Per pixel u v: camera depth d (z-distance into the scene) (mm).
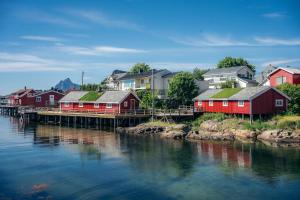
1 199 22812
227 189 24641
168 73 85812
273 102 52844
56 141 45938
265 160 33188
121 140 46281
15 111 102438
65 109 75562
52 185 25812
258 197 23062
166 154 36406
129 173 28922
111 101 64625
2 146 42156
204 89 78688
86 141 45656
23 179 27406
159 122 56906
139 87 86000
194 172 29047
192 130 50094
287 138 43500
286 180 26594
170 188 24938
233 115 55219
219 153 36750
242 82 80250
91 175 28438
